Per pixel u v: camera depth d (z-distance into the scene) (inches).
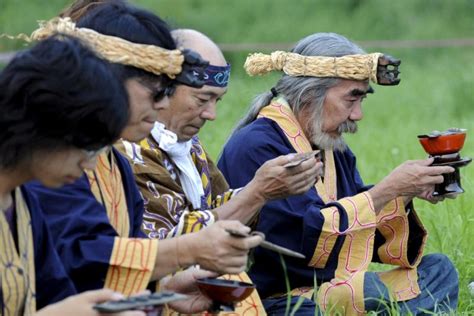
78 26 286.5
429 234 466.0
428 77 1085.1
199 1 1326.3
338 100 369.4
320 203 364.8
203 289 279.6
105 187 289.3
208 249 271.6
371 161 661.3
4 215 252.1
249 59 381.4
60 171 240.1
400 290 376.2
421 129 821.2
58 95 233.0
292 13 1318.9
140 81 276.5
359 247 364.8
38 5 1268.5
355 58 367.2
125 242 273.6
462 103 954.1
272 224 360.5
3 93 235.0
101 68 237.8
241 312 321.1
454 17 1350.9
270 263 363.9
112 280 273.6
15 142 235.3
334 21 1320.1
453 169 366.3
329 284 363.3
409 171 365.4
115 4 286.5
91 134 237.1
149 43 278.8
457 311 382.9
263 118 374.6
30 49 238.2
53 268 264.7
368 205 361.7
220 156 377.1
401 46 1248.8
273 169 325.7
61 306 228.4
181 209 328.2
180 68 279.0
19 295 253.3
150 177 323.9
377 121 871.1
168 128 330.3
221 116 868.6
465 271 428.1
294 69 371.2
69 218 274.8
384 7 1348.4
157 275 275.1
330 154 380.2
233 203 325.7
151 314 241.9
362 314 362.3
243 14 1306.6
